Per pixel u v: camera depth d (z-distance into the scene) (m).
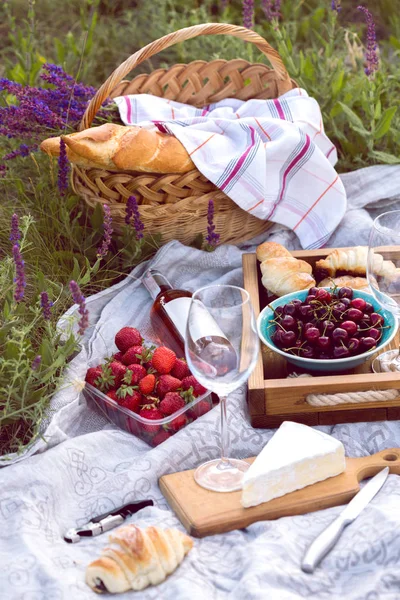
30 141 1.89
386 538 1.14
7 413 1.36
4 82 1.76
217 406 1.38
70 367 1.43
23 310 1.44
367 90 2.01
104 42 2.69
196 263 1.69
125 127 1.65
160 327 1.53
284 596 1.09
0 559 1.15
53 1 2.88
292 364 1.42
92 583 1.12
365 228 1.75
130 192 1.65
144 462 1.28
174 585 1.11
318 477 1.25
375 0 2.89
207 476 1.26
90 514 1.25
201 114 1.85
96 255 1.58
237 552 1.16
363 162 1.99
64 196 1.72
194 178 1.66
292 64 2.10
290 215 1.75
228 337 1.21
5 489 1.24
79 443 1.32
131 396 1.36
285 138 1.68
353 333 1.38
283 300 1.47
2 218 1.78
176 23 2.64
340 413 1.35
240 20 2.73
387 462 1.28
